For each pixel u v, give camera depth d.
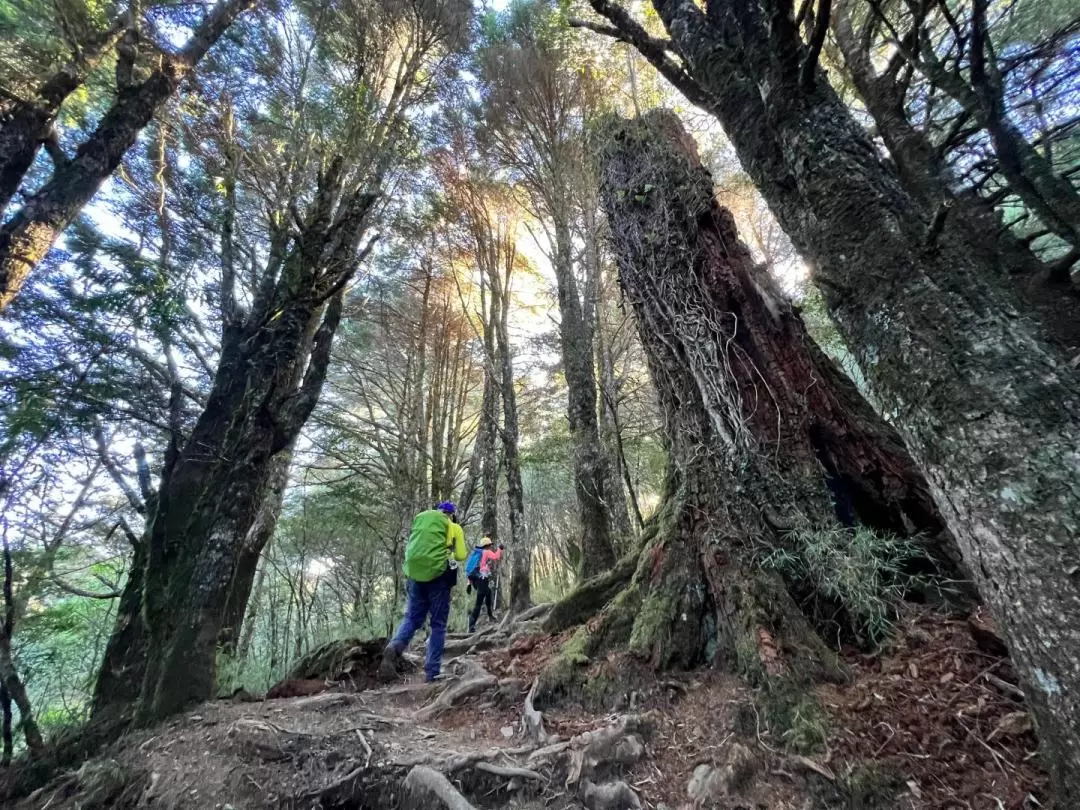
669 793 2.65
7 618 3.67
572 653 3.89
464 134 11.73
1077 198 3.84
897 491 3.92
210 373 7.02
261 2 7.11
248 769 2.98
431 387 14.86
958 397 1.89
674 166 5.07
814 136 2.60
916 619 3.32
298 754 3.09
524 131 11.29
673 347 4.55
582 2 8.14
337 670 4.98
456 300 15.60
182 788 2.88
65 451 4.63
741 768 2.61
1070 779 1.61
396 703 4.21
